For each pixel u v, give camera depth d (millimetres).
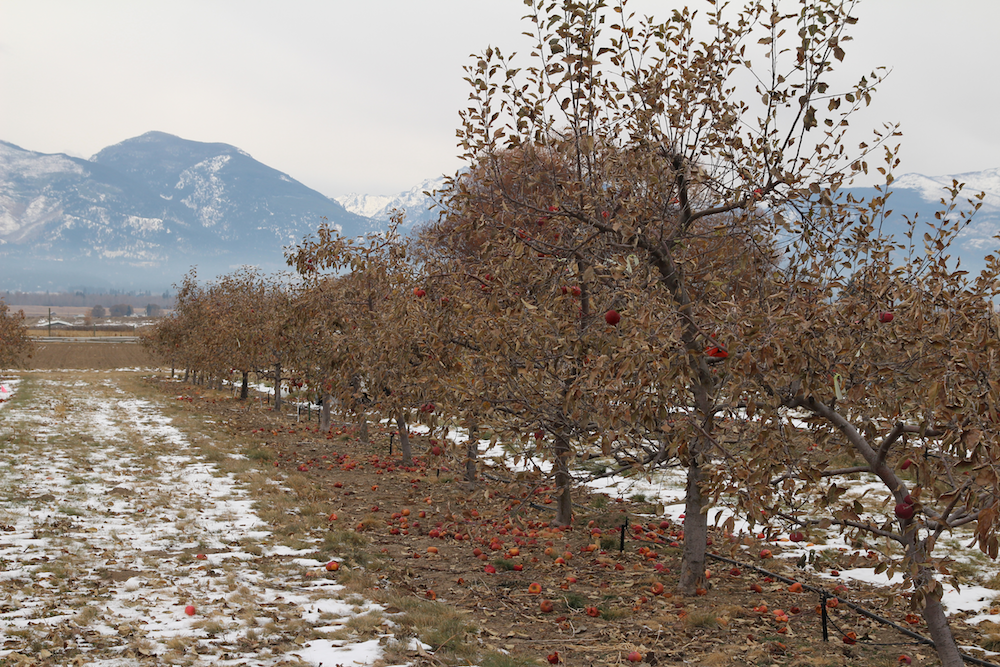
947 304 6191
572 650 7727
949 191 7352
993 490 4602
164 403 37062
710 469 6492
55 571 9695
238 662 6898
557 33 7750
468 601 9469
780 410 6508
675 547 12453
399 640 7715
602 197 8281
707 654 7617
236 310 38000
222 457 20094
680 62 8133
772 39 7250
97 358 96750
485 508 13922
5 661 6543
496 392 9344
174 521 13117
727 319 6016
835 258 7512
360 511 14578
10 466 16938
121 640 7348
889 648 7941
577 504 15305
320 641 7668
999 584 10203
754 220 8016
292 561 10992
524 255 9180
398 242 17719
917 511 5738
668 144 8203
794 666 7359
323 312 18562
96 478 16422
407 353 13555
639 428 8188
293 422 29875
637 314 6555
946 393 5027
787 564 11422
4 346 53812
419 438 25406
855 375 6383
